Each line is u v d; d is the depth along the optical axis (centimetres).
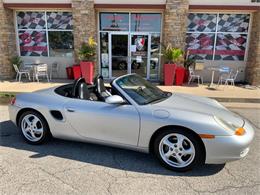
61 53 1162
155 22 1095
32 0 1049
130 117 343
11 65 1138
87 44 1051
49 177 311
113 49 1138
